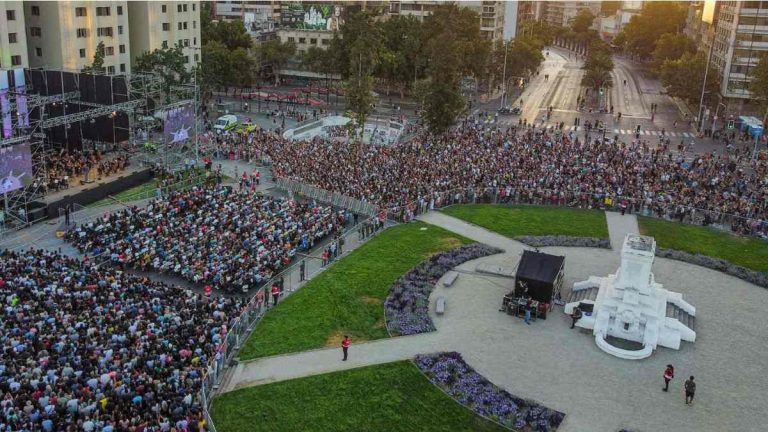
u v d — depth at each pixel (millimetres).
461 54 148625
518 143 118000
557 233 83375
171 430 41969
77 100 105500
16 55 119000
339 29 186500
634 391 51844
